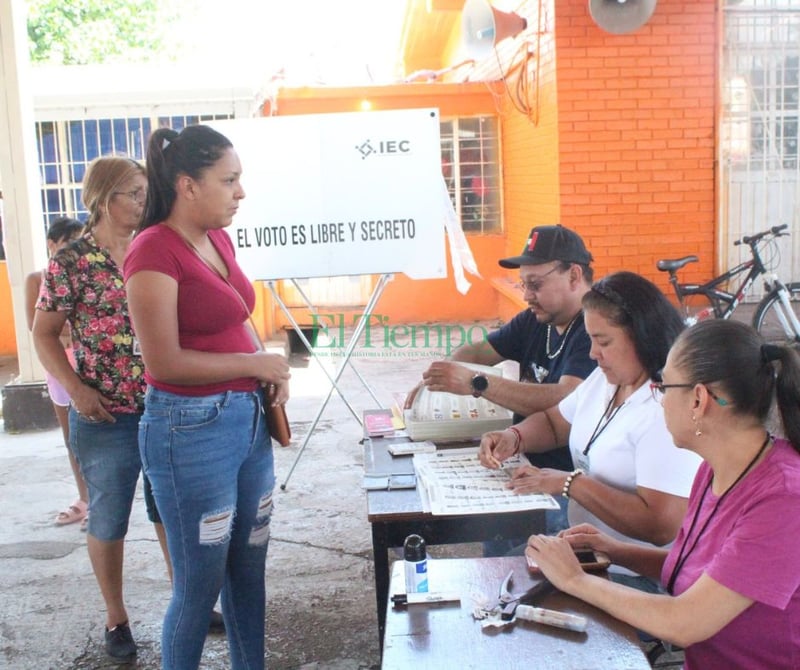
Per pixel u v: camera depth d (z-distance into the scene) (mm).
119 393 3002
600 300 2289
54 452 5926
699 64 7348
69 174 10078
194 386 2361
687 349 1696
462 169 10055
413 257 4746
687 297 7613
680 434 1729
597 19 6922
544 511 2264
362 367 8398
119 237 3035
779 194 7781
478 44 7938
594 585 1768
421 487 2408
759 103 7648
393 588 1855
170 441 2361
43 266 6750
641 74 7324
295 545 4199
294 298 9969
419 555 1819
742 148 7707
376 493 2426
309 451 5664
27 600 3730
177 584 2461
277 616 3514
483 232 10211
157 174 2336
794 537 1582
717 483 1749
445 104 9883
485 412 2898
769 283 6973
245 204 4656
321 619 3482
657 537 2191
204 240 2445
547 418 2736
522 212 9117
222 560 2479
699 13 7281
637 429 2283
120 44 21125
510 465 2557
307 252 4711
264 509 2645
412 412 2916
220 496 2424
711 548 1734
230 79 10141
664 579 1884
